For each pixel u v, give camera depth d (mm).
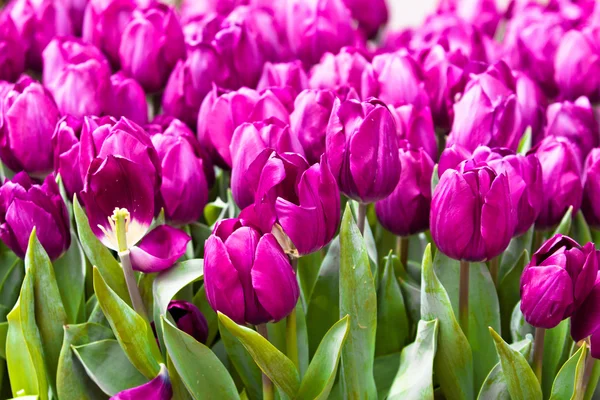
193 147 1136
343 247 1015
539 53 1354
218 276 954
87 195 1005
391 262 1089
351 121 1027
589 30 1333
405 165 1079
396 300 1097
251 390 1079
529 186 1052
